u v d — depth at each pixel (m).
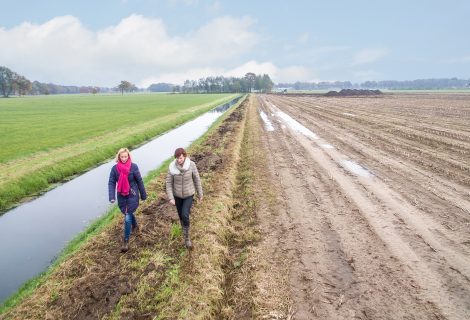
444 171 12.88
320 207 9.62
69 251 8.27
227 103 74.75
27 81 171.38
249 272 6.49
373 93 109.25
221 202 9.91
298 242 7.59
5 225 10.28
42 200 12.56
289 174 13.16
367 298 5.57
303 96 104.75
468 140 19.22
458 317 5.06
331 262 6.71
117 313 5.60
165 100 94.88
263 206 9.91
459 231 7.86
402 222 8.42
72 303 5.94
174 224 8.74
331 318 5.15
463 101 62.75
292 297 5.67
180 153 7.07
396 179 12.05
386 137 21.09
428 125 26.30
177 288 6.06
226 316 5.44
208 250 7.20
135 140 24.06
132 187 7.61
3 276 7.39
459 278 6.03
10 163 16.36
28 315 5.74
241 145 20.12
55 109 59.25
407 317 5.09
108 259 7.32
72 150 19.50
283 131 25.19
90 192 13.36
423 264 6.50
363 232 7.95
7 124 33.47
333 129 25.66
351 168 13.82
